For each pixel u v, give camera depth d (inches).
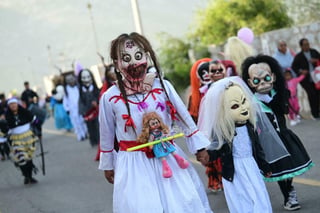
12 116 417.7
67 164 491.2
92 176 419.8
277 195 290.5
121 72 204.5
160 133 201.8
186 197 197.8
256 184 229.8
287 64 521.0
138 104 202.5
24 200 376.2
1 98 628.7
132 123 201.5
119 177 200.8
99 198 347.6
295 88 485.7
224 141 234.4
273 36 580.4
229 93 234.2
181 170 203.0
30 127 425.4
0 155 625.9
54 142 674.8
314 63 498.9
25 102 717.3
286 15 737.0
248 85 261.9
